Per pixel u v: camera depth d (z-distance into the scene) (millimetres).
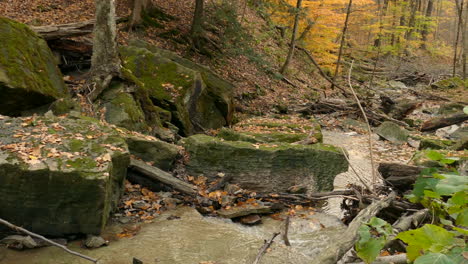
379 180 7570
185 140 7309
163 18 16844
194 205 5820
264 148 6754
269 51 21188
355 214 5617
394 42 32469
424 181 3062
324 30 21594
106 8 8039
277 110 14992
